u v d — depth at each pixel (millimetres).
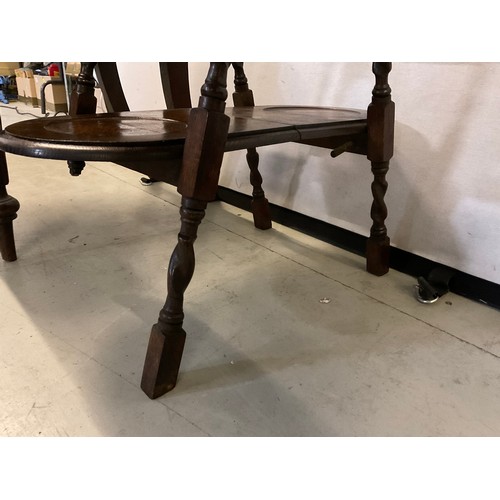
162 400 634
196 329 797
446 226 948
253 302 889
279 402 638
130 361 709
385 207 968
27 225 1212
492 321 854
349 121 854
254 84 1240
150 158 567
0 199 953
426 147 938
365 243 1108
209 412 616
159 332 624
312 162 1174
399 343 776
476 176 878
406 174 986
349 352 750
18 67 3646
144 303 869
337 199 1147
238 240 1180
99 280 948
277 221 1316
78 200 1424
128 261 1034
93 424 587
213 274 994
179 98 1275
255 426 595
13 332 766
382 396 654
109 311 839
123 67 1812
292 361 724
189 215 583
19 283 923
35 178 1636
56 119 776
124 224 1246
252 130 662
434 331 813
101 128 676
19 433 569
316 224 1214
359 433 589
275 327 811
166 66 1221
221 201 1478
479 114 846
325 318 844
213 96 534
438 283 935
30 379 661
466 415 622
